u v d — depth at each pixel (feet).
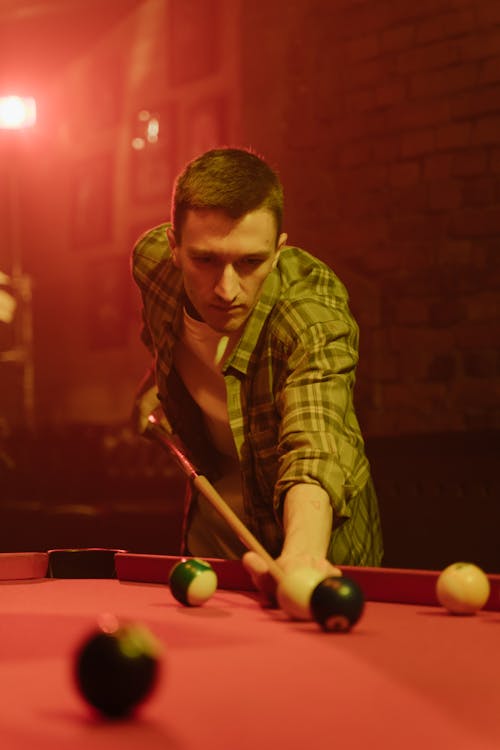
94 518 19.47
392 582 6.32
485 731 3.36
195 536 9.80
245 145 19.35
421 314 17.37
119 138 26.76
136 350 26.63
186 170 7.19
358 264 18.02
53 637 5.20
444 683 4.08
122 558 7.59
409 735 3.31
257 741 3.22
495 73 16.75
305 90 18.57
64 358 28.30
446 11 17.12
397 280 17.61
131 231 26.58
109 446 23.16
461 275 17.06
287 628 5.39
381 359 17.66
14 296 27.20
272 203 7.07
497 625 5.51
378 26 17.79
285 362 7.72
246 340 7.99
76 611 6.10
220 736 3.28
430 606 6.17
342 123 18.20
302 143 18.60
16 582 7.56
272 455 8.20
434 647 4.86
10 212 29.22
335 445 6.82
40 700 3.77
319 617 5.19
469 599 5.75
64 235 28.35
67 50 27.84
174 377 9.14
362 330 17.79
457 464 14.34
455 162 17.12
